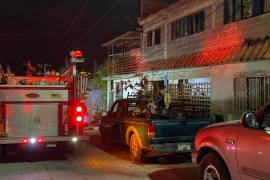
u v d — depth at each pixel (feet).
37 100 33.58
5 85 32.78
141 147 33.58
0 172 30.12
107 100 103.45
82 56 34.78
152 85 66.13
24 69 36.22
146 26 85.25
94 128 65.62
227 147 20.22
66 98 34.27
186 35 68.49
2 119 32.68
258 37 49.62
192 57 62.34
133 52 94.48
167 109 38.09
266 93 46.80
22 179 27.73
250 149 18.66
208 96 59.52
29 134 33.47
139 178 28.27
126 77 88.89
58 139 33.42
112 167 32.30
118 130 39.06
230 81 53.26
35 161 34.71
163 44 77.15
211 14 60.23
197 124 33.22
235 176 19.76
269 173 17.53
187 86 65.21
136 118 35.55
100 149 41.81
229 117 51.19
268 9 48.62
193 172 30.35
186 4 67.05
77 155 38.09
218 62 52.11
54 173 29.78
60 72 37.24
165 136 32.12
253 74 48.91
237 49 50.49
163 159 35.96
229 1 56.13
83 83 34.53
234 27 54.49
